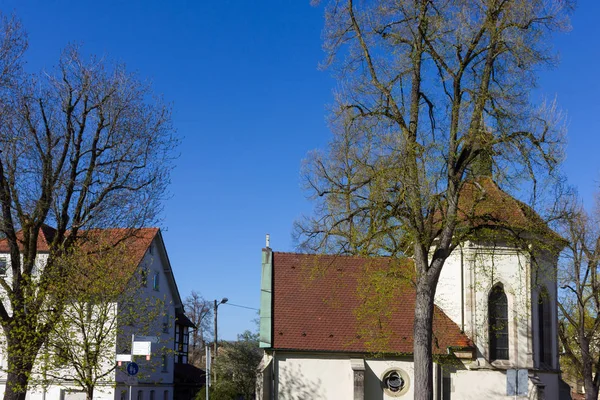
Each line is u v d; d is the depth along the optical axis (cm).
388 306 3105
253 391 5122
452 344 3212
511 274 3288
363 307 2836
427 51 2389
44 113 2773
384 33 2453
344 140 2505
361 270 3647
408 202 2241
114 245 2761
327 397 3161
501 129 2278
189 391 5925
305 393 3158
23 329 2520
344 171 2534
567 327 4681
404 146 2286
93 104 2827
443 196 2338
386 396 3181
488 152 2294
